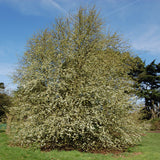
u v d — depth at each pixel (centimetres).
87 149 910
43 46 1209
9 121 1200
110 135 954
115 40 1595
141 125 1217
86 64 1068
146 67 2812
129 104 1059
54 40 1204
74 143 935
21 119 1027
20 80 1104
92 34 1335
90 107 951
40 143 911
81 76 1030
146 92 2588
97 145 934
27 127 948
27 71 1105
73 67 1047
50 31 1351
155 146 1106
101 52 1281
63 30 1375
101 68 1119
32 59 1159
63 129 852
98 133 950
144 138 1493
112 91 1004
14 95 1148
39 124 941
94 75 1027
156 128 2245
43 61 1079
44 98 942
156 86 2864
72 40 1219
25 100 1045
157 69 2809
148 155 848
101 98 955
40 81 1045
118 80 1215
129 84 1308
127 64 1734
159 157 810
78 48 1205
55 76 1002
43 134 906
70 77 997
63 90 980
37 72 1027
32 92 1053
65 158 746
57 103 957
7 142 1073
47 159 720
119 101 1001
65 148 956
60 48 1138
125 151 951
